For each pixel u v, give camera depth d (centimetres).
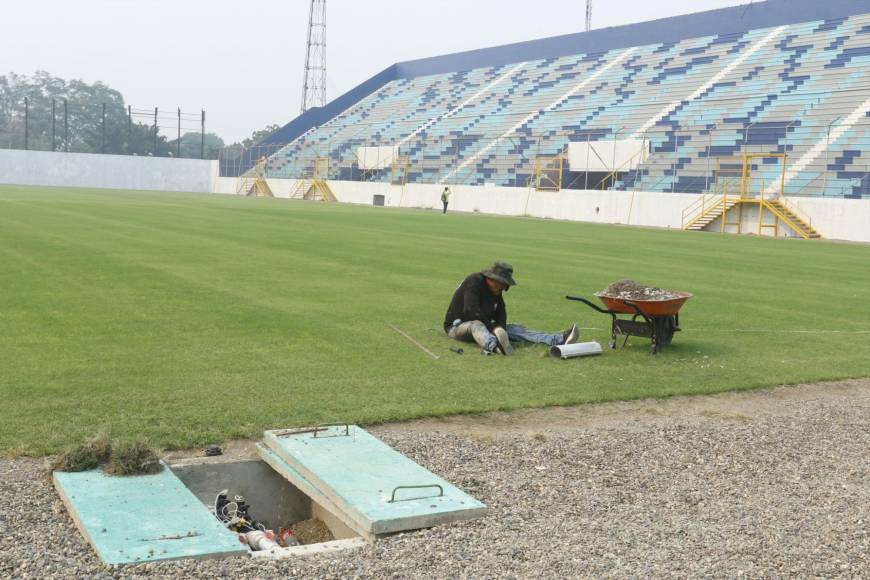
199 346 1022
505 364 991
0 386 819
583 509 566
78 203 4303
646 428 764
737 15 6019
